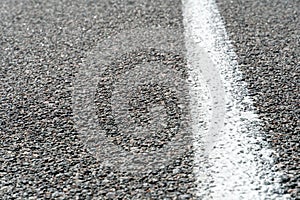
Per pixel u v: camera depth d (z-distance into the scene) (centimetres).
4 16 320
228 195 158
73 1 341
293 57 244
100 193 162
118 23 298
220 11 306
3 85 234
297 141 182
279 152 177
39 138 193
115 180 167
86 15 314
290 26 280
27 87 232
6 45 278
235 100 211
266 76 227
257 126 192
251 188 160
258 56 246
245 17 296
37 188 166
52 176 171
